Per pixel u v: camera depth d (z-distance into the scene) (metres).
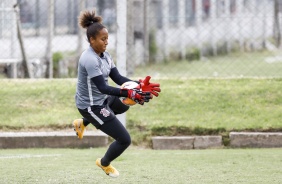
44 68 56.41
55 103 39.16
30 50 69.44
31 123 36.72
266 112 37.09
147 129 35.72
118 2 34.34
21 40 50.97
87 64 22.39
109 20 80.62
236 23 92.88
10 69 51.84
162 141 34.69
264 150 33.47
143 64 69.12
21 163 29.72
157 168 28.45
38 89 40.81
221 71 64.81
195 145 34.56
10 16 55.94
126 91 22.23
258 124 35.56
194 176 26.62
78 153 32.75
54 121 36.81
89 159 30.80
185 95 39.50
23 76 51.94
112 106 23.95
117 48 34.59
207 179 26.00
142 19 79.06
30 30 81.19
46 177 26.47
